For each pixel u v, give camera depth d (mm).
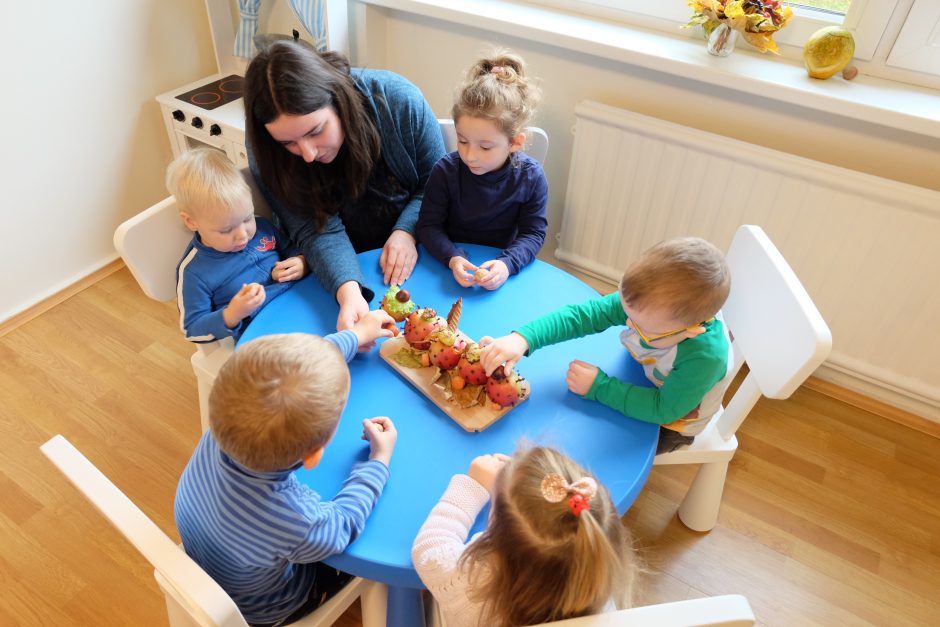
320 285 1302
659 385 1082
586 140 1736
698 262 926
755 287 1149
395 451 971
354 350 1074
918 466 1699
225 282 1284
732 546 1513
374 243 1573
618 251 1899
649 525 1545
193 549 943
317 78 1191
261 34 1999
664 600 1406
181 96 2051
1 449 1633
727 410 1281
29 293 2004
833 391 1853
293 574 1002
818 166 1492
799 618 1394
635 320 1001
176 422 1726
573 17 1753
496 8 1789
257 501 830
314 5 1795
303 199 1339
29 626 1328
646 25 1706
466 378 1041
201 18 2148
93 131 1980
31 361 1859
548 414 1042
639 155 1686
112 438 1676
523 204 1445
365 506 878
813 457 1707
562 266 2115
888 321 1610
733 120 1618
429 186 1418
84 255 2115
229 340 1372
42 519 1502
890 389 1752
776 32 1573
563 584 704
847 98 1422
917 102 1425
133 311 2033
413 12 1831
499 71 1285
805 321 1001
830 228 1545
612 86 1721
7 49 1696
